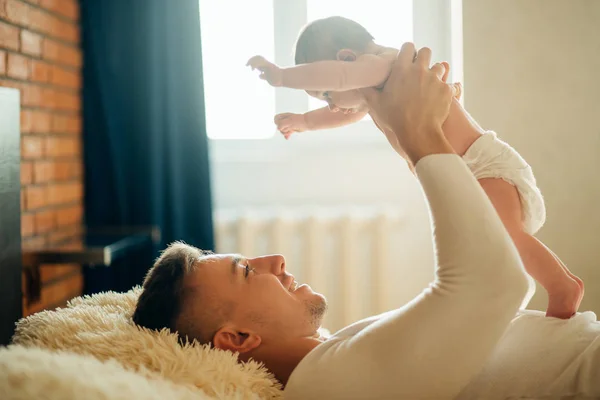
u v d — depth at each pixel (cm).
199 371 91
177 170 240
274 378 103
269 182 266
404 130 93
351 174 264
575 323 97
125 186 242
